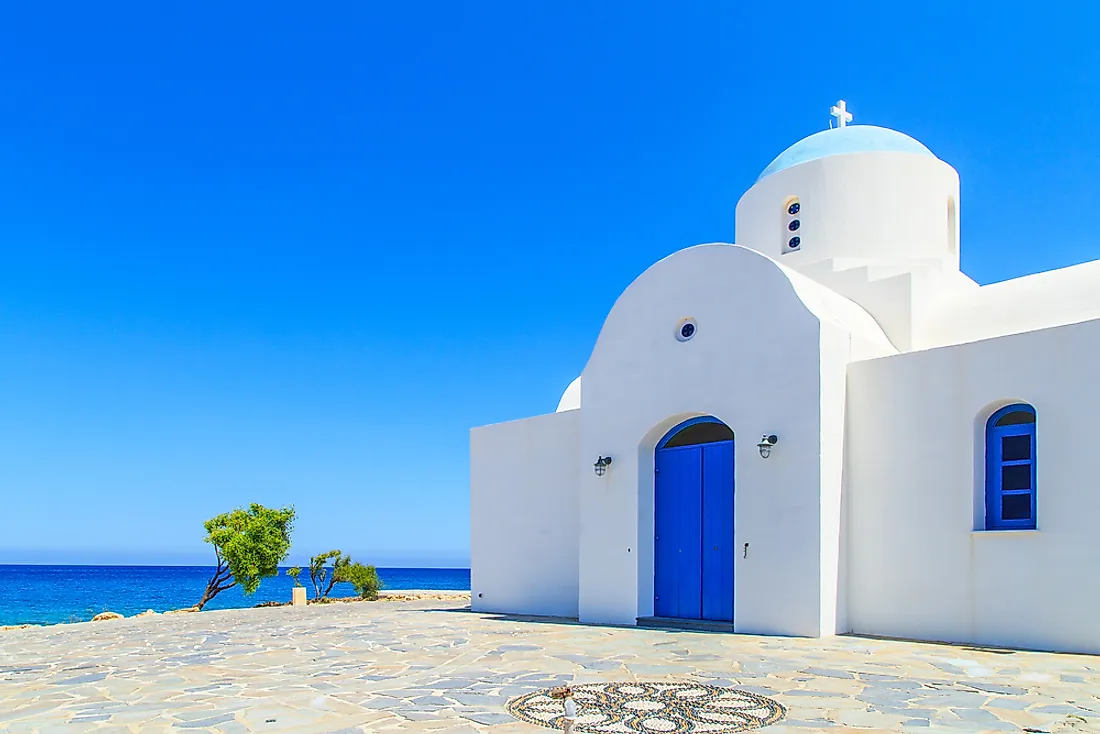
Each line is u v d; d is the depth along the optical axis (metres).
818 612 12.23
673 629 13.65
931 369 12.38
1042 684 8.55
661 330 15.09
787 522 12.78
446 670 9.90
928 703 7.68
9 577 136.38
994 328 14.13
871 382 13.02
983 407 11.77
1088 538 10.58
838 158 17.42
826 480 12.61
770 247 18.25
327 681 9.30
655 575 15.00
